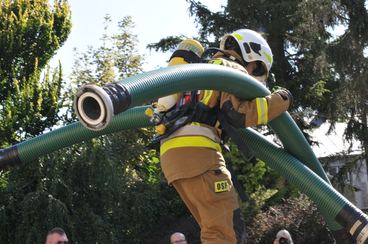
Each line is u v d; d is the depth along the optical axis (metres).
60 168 14.73
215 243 3.90
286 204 17.47
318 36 22.09
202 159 3.98
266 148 4.69
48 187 14.58
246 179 17.16
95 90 3.08
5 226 14.24
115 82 3.27
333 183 22.02
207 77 3.71
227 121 4.03
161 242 16.88
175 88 3.56
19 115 16.08
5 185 14.78
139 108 4.82
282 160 4.64
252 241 16.69
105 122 3.10
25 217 14.04
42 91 16.48
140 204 16.69
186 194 4.06
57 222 14.10
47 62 18.72
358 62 21.72
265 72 4.38
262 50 4.33
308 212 16.77
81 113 3.14
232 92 3.93
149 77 3.41
